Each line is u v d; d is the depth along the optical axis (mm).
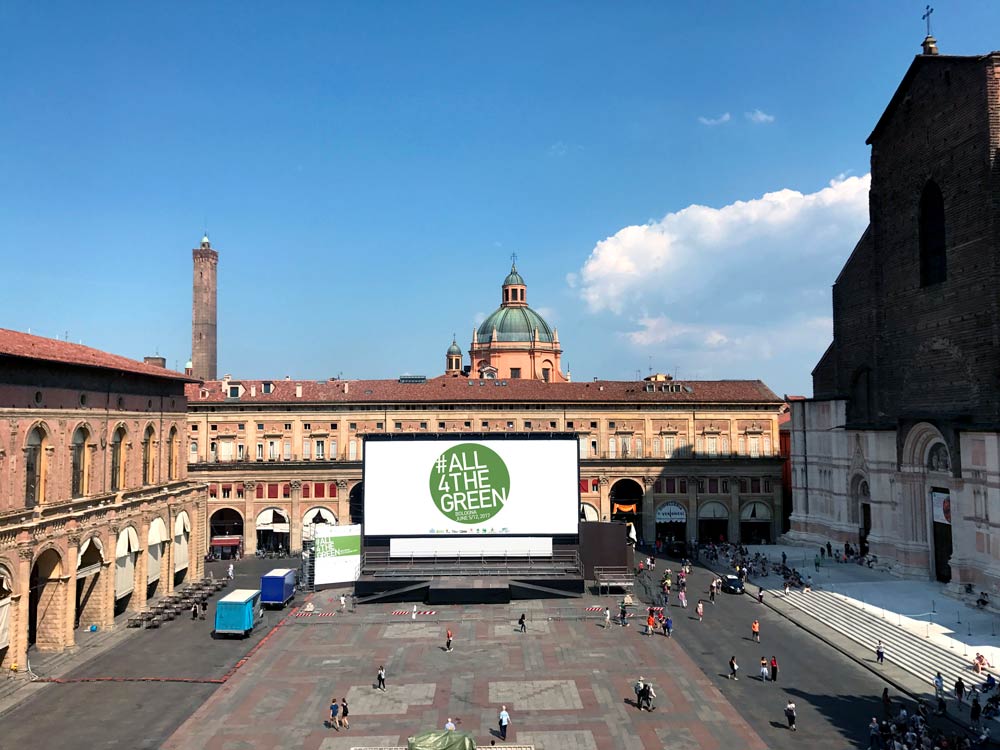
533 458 80875
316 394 105500
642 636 61312
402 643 59812
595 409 105875
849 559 84562
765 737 41688
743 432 106500
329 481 101812
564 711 45594
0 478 50688
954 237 68812
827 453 93438
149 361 100062
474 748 34312
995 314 63344
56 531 55062
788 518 112188
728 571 85062
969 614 61094
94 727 43406
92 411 62125
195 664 54562
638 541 105875
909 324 76312
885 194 80625
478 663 54594
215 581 79500
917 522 74875
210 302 144750
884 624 58812
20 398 52750
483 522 80312
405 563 79750
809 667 53312
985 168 64500
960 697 45156
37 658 54406
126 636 61625
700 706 46219
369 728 43281
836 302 92188
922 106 73750
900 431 75375
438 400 103250
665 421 106250
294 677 51812
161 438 75875
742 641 59625
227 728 43312
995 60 64062
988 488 62812
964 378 67438
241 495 101250
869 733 41750
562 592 75125
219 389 107625
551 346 151250
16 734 42375
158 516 72250
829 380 94875
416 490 80500
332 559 79688
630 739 41594
